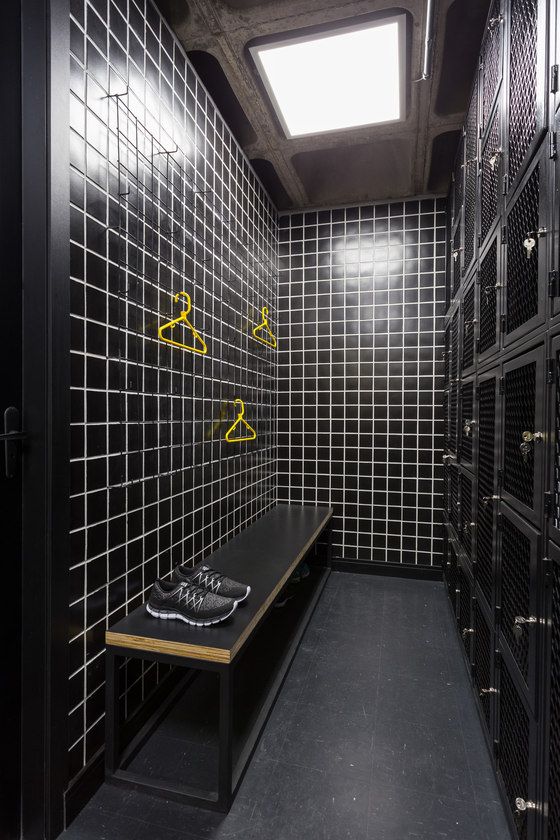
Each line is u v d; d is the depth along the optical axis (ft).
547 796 3.26
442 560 10.75
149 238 5.76
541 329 3.49
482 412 5.86
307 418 11.65
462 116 8.05
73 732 4.42
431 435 10.85
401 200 11.08
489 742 5.10
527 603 3.84
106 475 4.93
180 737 5.46
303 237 11.68
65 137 4.23
